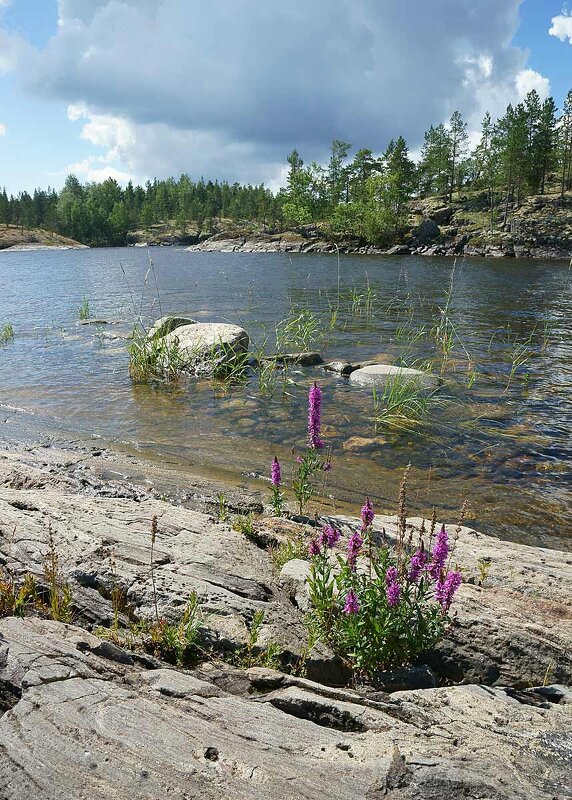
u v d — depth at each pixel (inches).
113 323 954.1
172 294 1349.7
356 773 122.9
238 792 116.0
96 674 150.2
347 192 4662.9
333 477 382.6
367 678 179.2
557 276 1761.8
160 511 278.2
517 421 491.5
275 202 5319.9
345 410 517.0
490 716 151.9
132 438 448.1
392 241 3444.9
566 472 393.1
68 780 116.2
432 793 118.3
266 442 443.8
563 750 136.2
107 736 128.0
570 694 173.8
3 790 113.3
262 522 288.0
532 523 324.2
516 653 191.9
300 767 124.0
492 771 126.3
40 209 6840.6
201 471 385.1
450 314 1025.5
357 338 821.2
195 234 6466.5
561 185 3875.5
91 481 345.4
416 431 466.6
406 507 340.8
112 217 6540.4
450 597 181.9
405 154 3666.3
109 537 241.8
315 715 146.5
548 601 219.8
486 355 729.6
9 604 187.0
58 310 1123.3
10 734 126.4
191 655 179.3
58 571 214.5
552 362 695.1
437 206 3966.5
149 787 115.6
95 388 592.1
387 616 178.2
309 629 190.7
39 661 151.6
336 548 254.1
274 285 1510.8
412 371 604.4
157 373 639.8
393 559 202.8
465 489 367.6
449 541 272.2
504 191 3880.4
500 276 1761.8
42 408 522.6
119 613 198.2
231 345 650.8
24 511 264.2
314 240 3860.7
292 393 568.4
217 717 138.7
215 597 203.5
